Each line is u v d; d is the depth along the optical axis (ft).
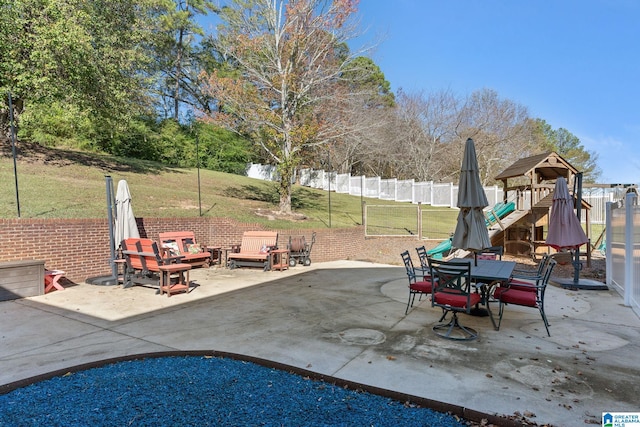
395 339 16.31
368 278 31.65
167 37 94.68
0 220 24.88
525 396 11.12
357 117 80.79
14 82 44.78
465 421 10.13
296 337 16.56
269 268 35.42
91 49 44.91
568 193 28.94
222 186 68.03
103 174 52.37
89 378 12.57
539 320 19.43
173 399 11.13
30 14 43.29
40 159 51.67
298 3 49.60
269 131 51.26
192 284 28.71
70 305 22.02
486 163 110.63
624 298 23.04
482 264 20.70
